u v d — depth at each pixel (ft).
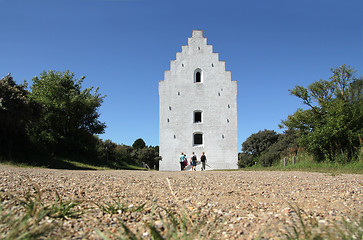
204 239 10.95
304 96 84.94
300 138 82.79
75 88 99.35
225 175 41.98
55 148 83.56
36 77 94.38
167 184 29.48
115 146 123.34
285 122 87.61
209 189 26.23
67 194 21.08
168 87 129.80
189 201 20.11
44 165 66.59
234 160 124.47
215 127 126.82
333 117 74.49
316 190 26.09
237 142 125.80
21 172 35.76
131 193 23.22
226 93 129.08
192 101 128.77
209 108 128.16
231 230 12.59
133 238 10.05
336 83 78.84
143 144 194.39
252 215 15.47
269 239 11.05
